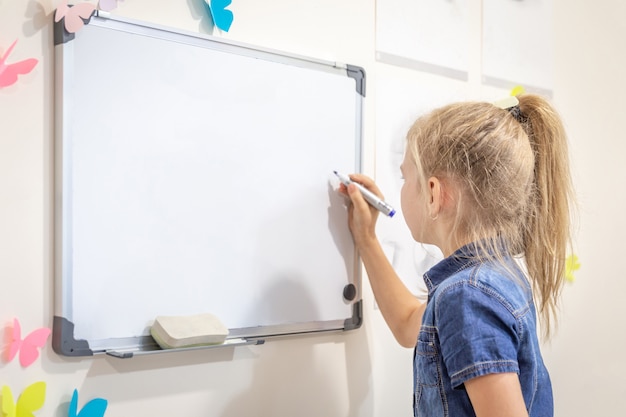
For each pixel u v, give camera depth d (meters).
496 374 0.76
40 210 0.82
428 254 1.25
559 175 0.93
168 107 0.92
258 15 1.03
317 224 1.08
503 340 0.78
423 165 0.93
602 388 1.59
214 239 0.96
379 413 1.18
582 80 1.57
